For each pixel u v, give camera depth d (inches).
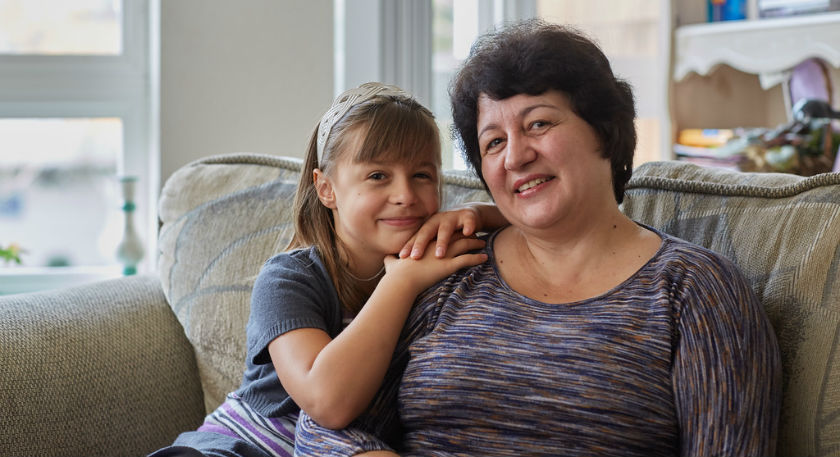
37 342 50.9
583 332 39.8
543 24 43.8
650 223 49.4
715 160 94.6
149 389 55.3
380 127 47.2
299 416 45.6
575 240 42.8
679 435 39.2
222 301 56.9
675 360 38.8
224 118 86.3
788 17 93.0
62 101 92.5
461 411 40.8
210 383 56.7
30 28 92.4
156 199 86.6
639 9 109.6
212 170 62.9
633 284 40.8
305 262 48.7
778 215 45.1
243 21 86.0
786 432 40.8
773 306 42.8
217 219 59.9
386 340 42.3
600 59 41.9
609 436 38.4
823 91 96.7
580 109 40.9
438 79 104.6
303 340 43.4
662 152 102.0
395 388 44.6
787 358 41.5
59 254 95.3
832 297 41.1
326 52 88.0
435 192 49.4
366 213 47.4
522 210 42.1
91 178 94.7
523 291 43.2
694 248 41.2
